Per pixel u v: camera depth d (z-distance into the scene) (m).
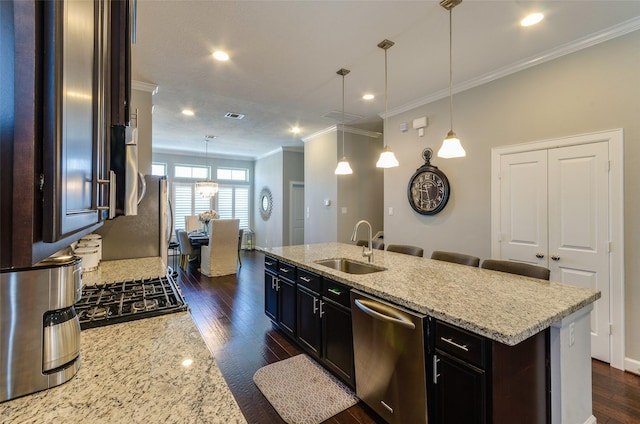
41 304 0.73
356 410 2.01
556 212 2.93
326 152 6.03
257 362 2.61
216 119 5.29
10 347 0.70
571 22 2.46
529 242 3.13
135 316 1.24
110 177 0.94
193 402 0.71
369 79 3.58
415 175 4.26
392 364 1.70
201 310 3.85
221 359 2.66
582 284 2.77
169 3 2.21
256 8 2.28
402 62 3.15
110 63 1.02
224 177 9.11
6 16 0.41
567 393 1.53
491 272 2.25
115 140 1.22
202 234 6.59
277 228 8.16
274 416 1.96
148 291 1.58
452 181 3.86
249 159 9.49
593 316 2.70
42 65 0.45
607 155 2.62
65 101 0.50
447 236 3.92
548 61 2.97
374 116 5.08
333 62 3.15
